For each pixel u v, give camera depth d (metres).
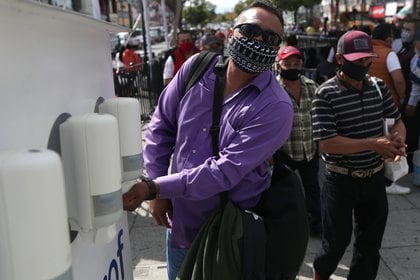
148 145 2.11
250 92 1.80
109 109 1.41
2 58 0.89
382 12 19.95
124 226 1.92
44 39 1.10
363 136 2.79
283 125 1.79
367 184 2.82
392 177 2.86
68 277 0.87
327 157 2.88
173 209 2.02
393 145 2.55
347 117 2.76
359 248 2.99
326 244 2.99
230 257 1.75
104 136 1.13
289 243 1.84
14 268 0.79
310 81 3.97
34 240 0.80
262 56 1.70
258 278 1.75
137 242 4.19
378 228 2.91
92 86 1.50
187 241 1.99
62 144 1.15
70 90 1.28
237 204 1.87
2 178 0.77
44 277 0.82
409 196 5.13
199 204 1.89
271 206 1.88
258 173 1.91
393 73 4.97
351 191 2.84
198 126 1.88
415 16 9.12
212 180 1.73
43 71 1.09
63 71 1.22
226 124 1.81
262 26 1.69
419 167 5.29
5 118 0.90
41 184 0.80
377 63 5.02
